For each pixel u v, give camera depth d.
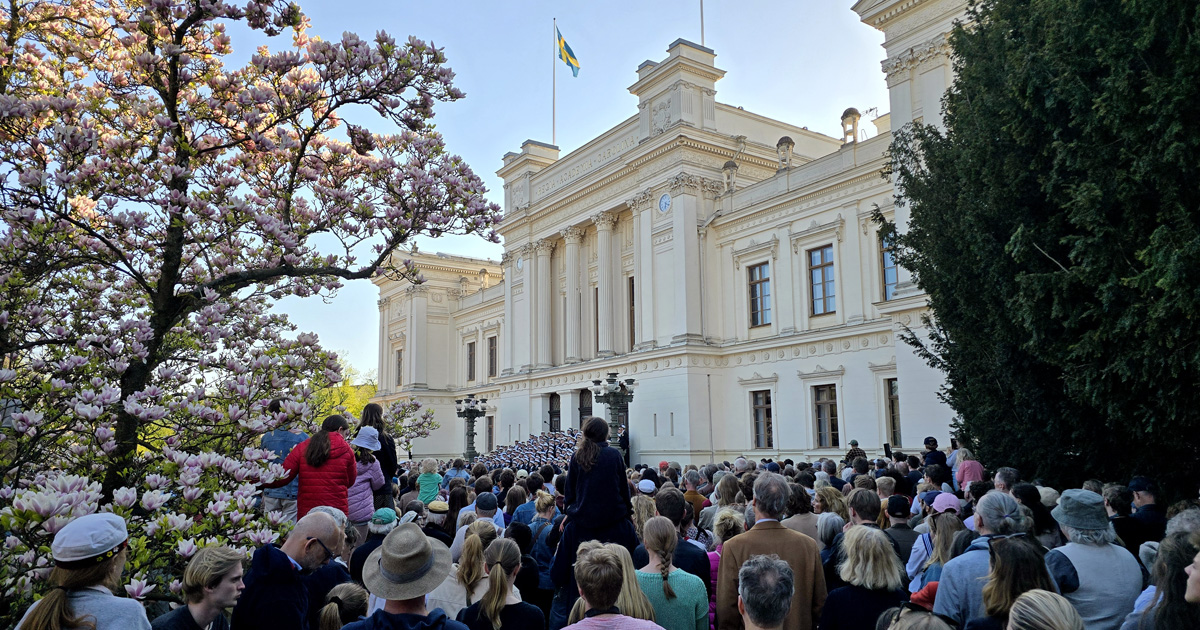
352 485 8.28
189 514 6.09
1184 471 10.02
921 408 23.98
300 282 9.39
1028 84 10.18
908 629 4.11
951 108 14.30
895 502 7.65
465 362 64.19
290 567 4.88
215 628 4.88
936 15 24.56
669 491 6.86
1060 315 9.80
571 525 7.12
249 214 7.96
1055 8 9.77
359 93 8.42
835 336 31.70
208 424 7.25
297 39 9.42
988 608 4.55
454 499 9.59
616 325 42.00
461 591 6.68
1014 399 11.95
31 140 7.28
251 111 8.01
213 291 7.82
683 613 5.52
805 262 33.66
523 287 48.47
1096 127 9.27
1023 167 10.88
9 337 7.39
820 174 33.19
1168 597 3.99
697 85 38.34
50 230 7.33
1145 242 8.88
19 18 8.56
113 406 7.09
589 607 4.66
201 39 8.47
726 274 37.53
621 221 42.72
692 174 37.62
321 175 9.43
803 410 33.12
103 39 8.95
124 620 3.96
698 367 36.41
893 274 29.94
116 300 8.73
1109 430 10.70
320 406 9.91
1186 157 8.19
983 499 5.78
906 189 15.61
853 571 5.36
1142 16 8.48
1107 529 5.62
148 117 8.01
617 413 29.45
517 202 50.00
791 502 7.94
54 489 5.23
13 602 5.05
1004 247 10.73
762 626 4.43
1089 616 5.37
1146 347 8.55
